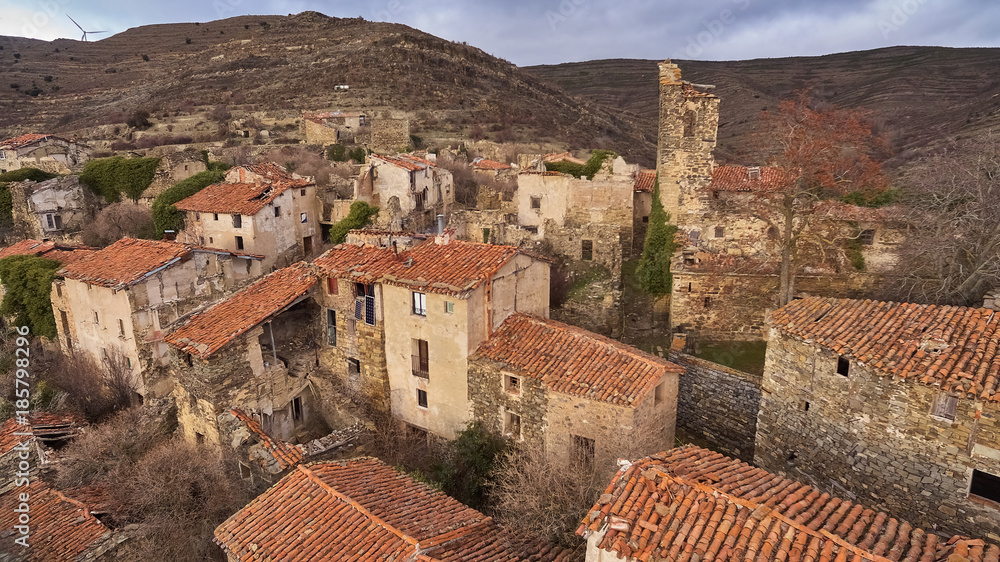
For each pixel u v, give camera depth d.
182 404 25.44
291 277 27.14
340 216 48.22
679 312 32.09
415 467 23.55
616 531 11.84
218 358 23.03
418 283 23.47
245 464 22.14
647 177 48.78
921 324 16.70
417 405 25.19
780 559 10.56
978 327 15.84
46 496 23.52
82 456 25.39
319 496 17.70
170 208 46.91
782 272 28.78
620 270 40.69
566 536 16.97
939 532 15.12
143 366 29.95
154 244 33.81
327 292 26.89
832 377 17.16
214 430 23.28
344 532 16.14
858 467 16.64
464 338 22.86
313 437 26.89
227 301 26.38
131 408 29.19
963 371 14.37
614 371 20.58
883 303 18.28
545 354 22.20
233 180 50.12
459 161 72.81
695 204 35.41
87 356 34.31
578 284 39.44
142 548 20.69
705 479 12.96
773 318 19.14
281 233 45.56
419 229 49.22
